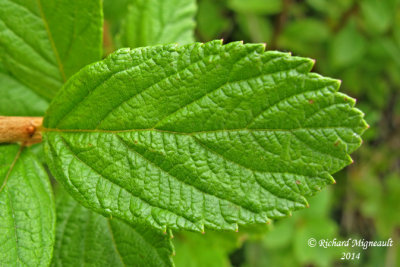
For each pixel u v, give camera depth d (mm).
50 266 167
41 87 168
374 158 445
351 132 146
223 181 149
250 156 148
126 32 190
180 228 148
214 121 148
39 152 172
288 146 147
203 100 149
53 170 153
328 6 371
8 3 161
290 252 373
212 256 210
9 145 156
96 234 168
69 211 170
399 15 373
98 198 150
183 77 148
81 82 151
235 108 148
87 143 152
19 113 174
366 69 394
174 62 149
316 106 146
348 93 405
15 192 153
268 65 147
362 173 439
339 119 146
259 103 147
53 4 161
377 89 404
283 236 349
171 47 149
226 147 149
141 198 149
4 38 163
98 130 152
